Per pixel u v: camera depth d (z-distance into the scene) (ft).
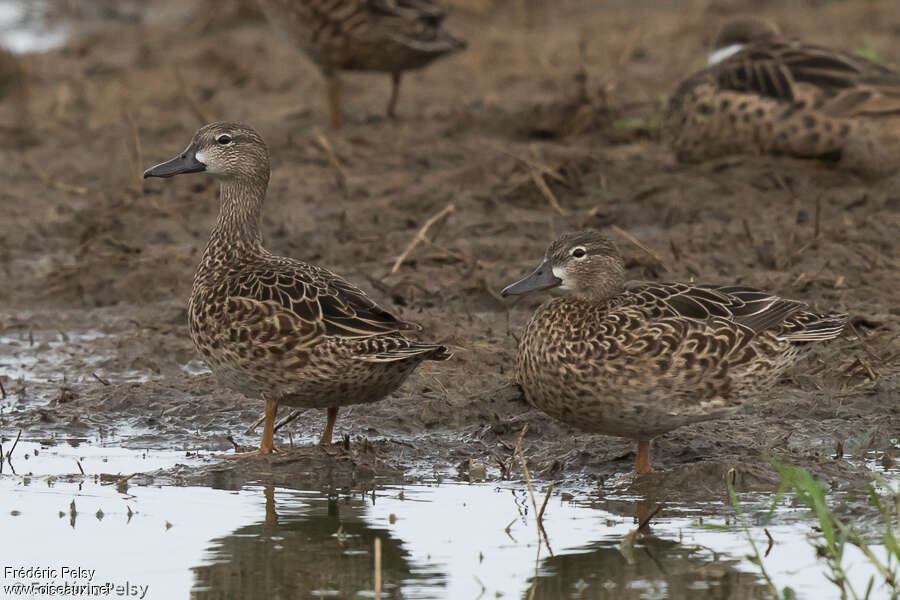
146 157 66.95
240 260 37.86
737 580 27.94
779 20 93.71
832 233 52.11
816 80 58.13
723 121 59.57
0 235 57.93
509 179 59.67
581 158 61.16
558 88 78.43
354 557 29.73
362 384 34.55
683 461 35.73
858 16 93.91
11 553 30.12
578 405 34.01
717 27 93.91
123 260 53.83
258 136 38.78
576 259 34.65
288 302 34.47
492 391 40.22
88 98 80.53
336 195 60.13
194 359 45.50
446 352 33.96
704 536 30.53
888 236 51.47
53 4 111.45
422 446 37.50
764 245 51.42
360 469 35.76
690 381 33.22
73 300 51.93
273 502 33.55
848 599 26.78
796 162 59.06
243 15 103.71
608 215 56.18
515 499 33.58
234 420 40.06
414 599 27.35
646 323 33.30
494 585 27.94
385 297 48.65
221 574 28.94
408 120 72.38
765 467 34.35
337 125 70.49
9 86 80.53
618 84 77.15
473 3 104.01
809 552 29.45
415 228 56.39
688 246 52.03
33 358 45.88
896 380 39.88
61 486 34.81
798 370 41.19
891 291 47.11
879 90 57.21
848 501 32.24
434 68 86.07
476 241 53.98
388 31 67.36
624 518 31.94
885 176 57.16
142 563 29.58
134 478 35.40
